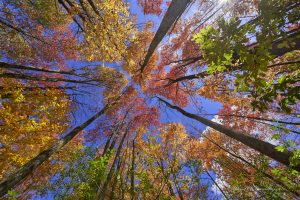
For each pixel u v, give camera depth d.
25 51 11.47
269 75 6.53
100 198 6.74
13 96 8.34
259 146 6.66
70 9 9.89
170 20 8.11
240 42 2.25
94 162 5.71
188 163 7.36
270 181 5.62
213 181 8.04
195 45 11.53
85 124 10.92
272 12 2.12
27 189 8.63
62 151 9.99
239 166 11.04
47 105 9.34
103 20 9.20
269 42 2.12
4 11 9.98
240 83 2.43
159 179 7.32
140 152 9.32
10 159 7.55
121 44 10.09
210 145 13.18
